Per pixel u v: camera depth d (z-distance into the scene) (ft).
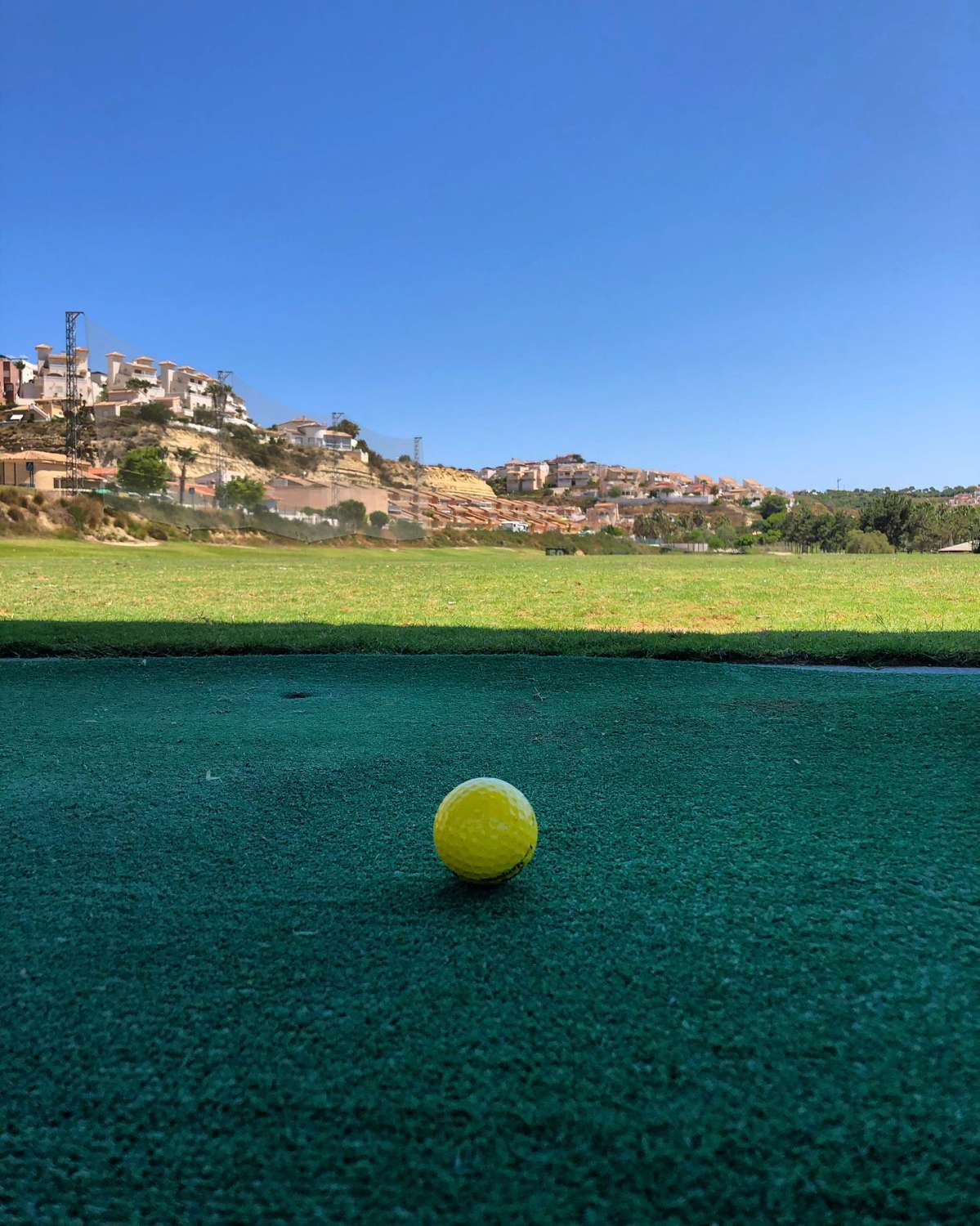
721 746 9.62
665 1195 3.09
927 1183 3.13
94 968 4.73
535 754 9.37
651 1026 4.10
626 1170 3.21
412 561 82.33
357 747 9.78
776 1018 4.16
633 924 5.19
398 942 5.00
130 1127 3.49
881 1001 4.30
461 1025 4.14
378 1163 3.27
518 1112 3.51
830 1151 3.29
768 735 10.10
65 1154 3.35
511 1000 4.34
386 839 6.79
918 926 5.13
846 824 6.95
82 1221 3.03
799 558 84.38
